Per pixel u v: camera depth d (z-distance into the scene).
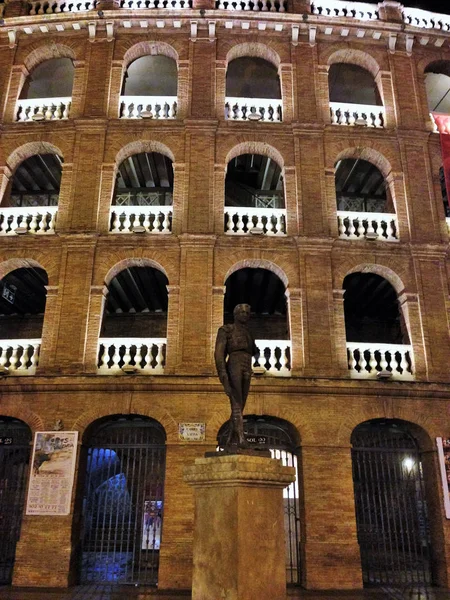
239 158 22.45
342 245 18.80
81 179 19.30
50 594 13.92
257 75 24.47
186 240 18.34
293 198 19.41
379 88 21.72
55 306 17.78
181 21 21.38
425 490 17.11
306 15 21.36
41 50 21.73
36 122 20.16
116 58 21.25
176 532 15.30
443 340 18.00
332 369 17.23
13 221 19.06
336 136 20.28
